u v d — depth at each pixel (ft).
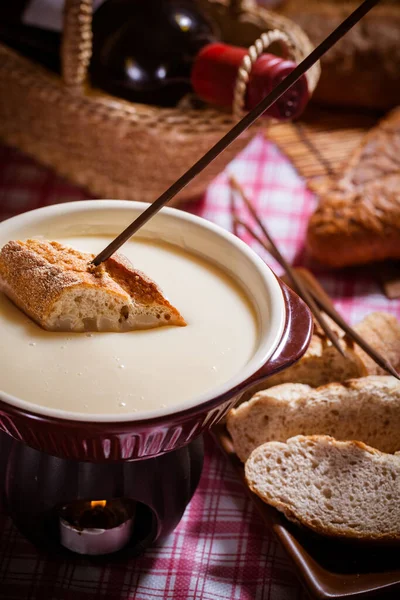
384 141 3.46
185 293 2.32
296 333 2.18
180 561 2.44
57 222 2.39
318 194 3.49
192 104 3.34
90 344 2.20
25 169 3.51
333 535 2.38
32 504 2.29
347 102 3.99
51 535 2.38
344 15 4.07
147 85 3.27
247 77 2.92
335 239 3.15
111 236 2.43
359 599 2.28
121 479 2.26
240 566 2.44
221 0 3.48
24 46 3.35
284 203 3.46
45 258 2.25
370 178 3.32
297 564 2.32
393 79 3.84
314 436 2.50
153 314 2.24
